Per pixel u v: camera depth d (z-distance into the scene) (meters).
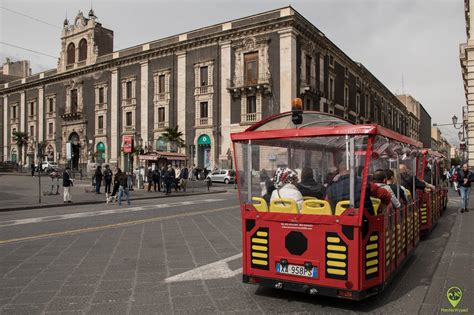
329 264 4.79
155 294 5.46
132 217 13.44
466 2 28.78
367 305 5.03
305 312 4.80
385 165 5.92
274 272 5.15
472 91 25.25
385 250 5.25
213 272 6.53
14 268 6.80
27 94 57.56
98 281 6.05
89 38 49.03
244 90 35.78
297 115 5.68
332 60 42.59
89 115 48.75
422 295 5.39
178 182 27.55
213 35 37.91
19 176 41.44
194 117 39.62
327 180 5.17
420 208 9.31
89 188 26.64
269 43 34.94
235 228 10.98
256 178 5.45
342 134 4.85
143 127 43.25
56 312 4.80
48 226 11.40
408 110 87.44
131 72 44.72
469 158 25.34
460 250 7.82
